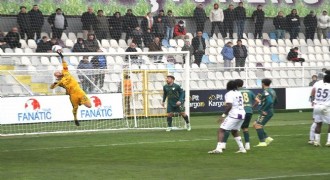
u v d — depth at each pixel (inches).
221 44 3102.9
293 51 3198.8
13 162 1343.5
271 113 1563.7
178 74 2699.3
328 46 3371.1
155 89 2352.4
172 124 2240.4
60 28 2751.0
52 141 1740.9
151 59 2802.7
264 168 1230.9
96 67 2504.9
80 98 1820.9
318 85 1534.2
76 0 2886.3
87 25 2824.8
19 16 2696.9
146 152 1483.8
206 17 3127.5
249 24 3272.6
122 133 1962.4
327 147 1537.9
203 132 1947.6
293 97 2721.5
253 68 2770.7
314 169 1216.2
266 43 3238.2
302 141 1667.1
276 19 3265.3
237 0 3235.7
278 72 2891.2
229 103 1414.9
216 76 2800.2
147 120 2330.2
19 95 2127.2
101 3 2935.5
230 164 1284.4
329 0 3410.4
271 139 1582.2
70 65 2667.3
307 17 3304.6
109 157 1408.7
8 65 2522.1
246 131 1502.2
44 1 2832.2
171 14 2972.4
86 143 1681.8
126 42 2896.2
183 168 1237.7
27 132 2014.0
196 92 2571.4
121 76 2247.8
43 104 2027.6
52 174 1181.7
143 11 3029.0
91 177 1144.2
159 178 1125.7
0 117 1980.8
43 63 2623.0
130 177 1139.9
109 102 2105.1
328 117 1526.8
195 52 2898.6
